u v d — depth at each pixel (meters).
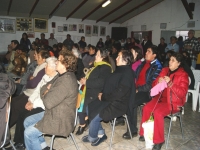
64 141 2.33
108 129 2.69
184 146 2.29
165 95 2.41
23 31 7.70
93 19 9.23
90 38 9.45
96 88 2.29
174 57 2.27
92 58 3.94
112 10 8.38
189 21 7.77
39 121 1.70
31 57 3.64
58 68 1.74
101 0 7.21
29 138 1.67
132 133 2.46
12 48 4.52
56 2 6.93
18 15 7.39
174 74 2.27
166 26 8.48
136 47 3.18
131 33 9.73
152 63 2.64
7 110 1.59
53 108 1.65
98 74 2.29
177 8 8.05
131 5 8.10
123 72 2.06
